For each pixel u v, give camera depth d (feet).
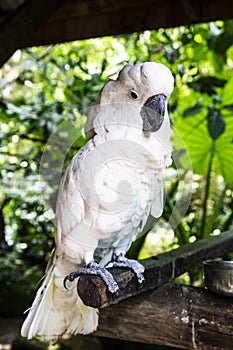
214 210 8.01
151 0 6.88
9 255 11.55
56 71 10.67
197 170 9.06
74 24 7.28
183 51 9.04
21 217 10.80
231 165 8.90
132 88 3.68
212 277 4.09
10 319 13.17
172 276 4.66
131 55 9.65
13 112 8.44
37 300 3.96
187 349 4.16
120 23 7.08
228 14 6.51
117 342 7.92
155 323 4.26
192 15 6.55
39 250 11.06
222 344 4.00
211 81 7.62
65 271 3.90
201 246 5.48
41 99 9.34
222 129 7.14
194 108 7.47
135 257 6.49
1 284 12.20
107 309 4.42
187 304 4.17
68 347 10.80
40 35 7.43
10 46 5.67
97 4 7.07
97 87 8.62
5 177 9.50
